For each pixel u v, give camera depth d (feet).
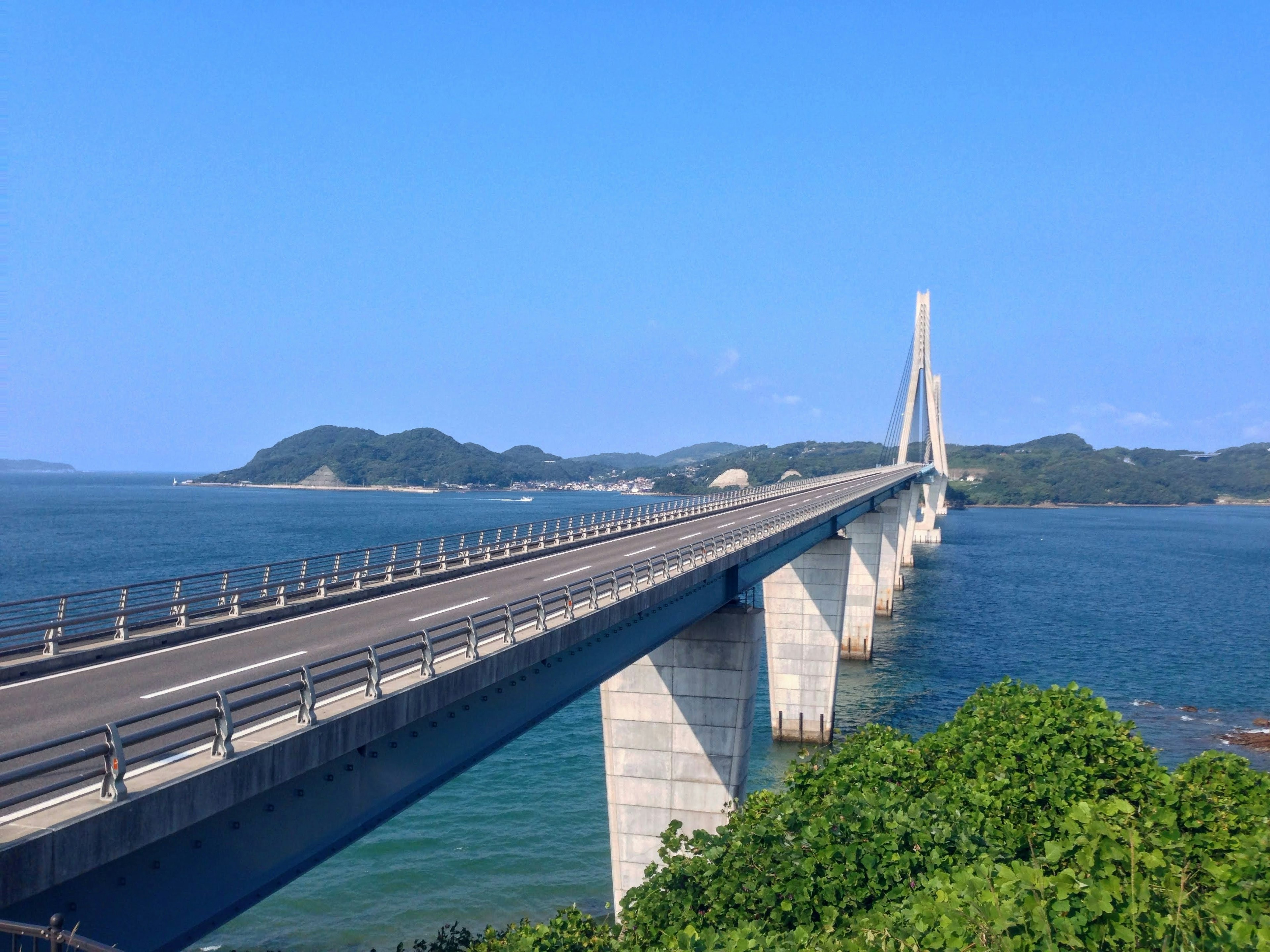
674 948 50.85
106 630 75.87
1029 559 580.30
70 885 36.35
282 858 47.32
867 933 47.50
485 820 149.07
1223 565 559.38
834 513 212.64
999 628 333.21
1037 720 85.40
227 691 42.83
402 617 90.58
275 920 117.50
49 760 39.93
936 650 295.07
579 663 83.35
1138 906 40.40
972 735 87.10
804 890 57.06
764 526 152.46
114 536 596.29
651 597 95.14
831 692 206.80
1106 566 546.67
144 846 37.83
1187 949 39.09
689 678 128.88
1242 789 73.56
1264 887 47.42
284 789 47.50
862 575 279.69
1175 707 227.20
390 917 119.03
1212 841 62.95
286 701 59.57
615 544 173.88
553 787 164.96
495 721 67.92
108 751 36.99
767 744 204.64
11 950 32.73
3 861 32.09
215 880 43.29
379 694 52.75
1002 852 60.49
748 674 127.95
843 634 278.67
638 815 129.39
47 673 66.59
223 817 43.75
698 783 127.95
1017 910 38.81
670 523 233.76
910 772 80.84
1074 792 72.69
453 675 59.06
